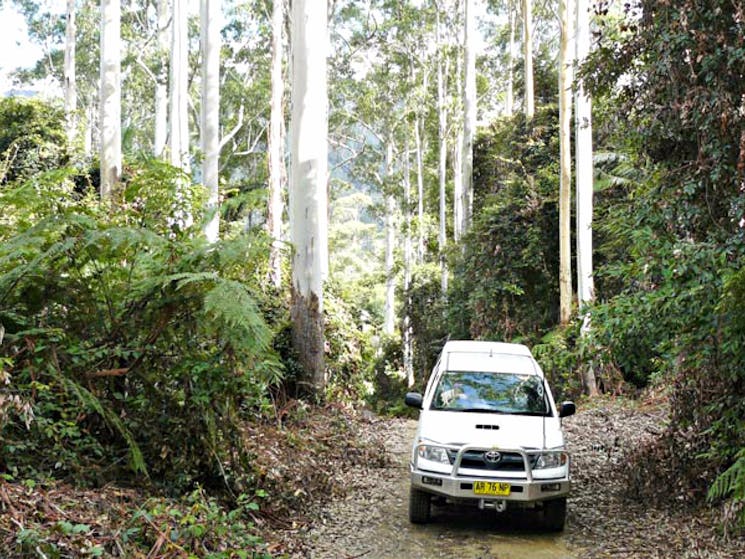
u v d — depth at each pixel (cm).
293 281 1405
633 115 948
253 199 786
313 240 1403
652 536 719
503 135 2895
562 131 1920
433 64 3844
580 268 1822
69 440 624
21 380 606
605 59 919
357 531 736
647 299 754
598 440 1245
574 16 2042
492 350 957
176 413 673
